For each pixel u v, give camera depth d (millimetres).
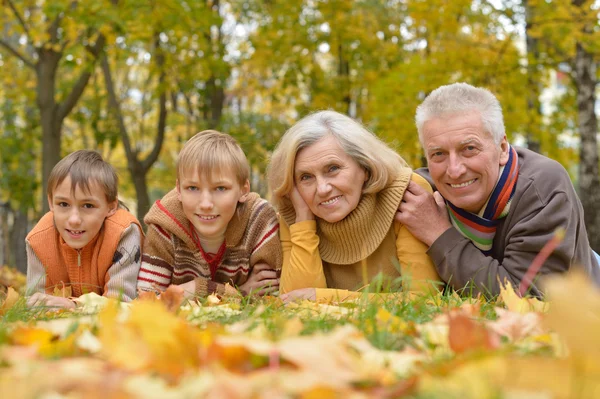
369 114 12789
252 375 1186
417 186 3756
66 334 1637
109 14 8977
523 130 10219
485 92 3537
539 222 3381
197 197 3748
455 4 9031
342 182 3646
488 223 3588
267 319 2111
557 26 8719
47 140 10766
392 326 1856
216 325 1972
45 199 10688
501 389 1072
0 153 14141
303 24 12469
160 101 13383
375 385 1227
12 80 13523
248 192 4023
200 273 4012
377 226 3807
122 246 3965
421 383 1125
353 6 12680
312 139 3682
